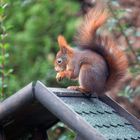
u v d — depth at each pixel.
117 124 8.25
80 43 9.25
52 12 18.11
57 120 9.07
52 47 17.50
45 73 15.70
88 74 8.81
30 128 9.13
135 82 12.16
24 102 7.92
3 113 8.12
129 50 12.49
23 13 17.66
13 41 16.55
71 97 8.44
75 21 17.36
